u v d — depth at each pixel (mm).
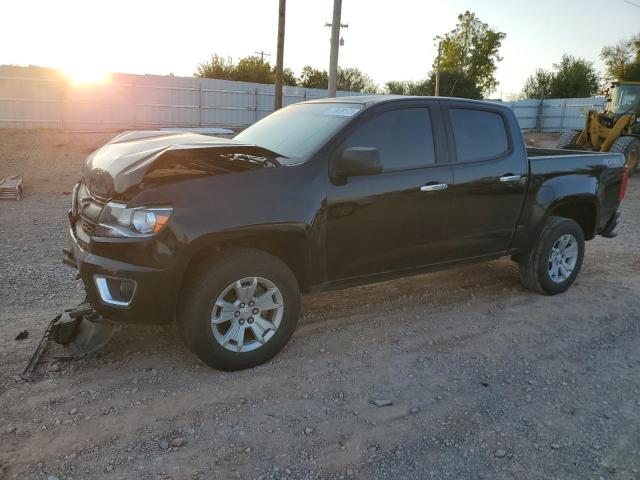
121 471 2684
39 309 4613
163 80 26531
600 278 6109
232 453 2854
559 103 39031
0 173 13945
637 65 47969
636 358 4109
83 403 3238
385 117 4227
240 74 44094
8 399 3240
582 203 5570
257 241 3812
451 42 60688
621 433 3139
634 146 15375
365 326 4535
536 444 3014
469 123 4707
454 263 4730
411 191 4238
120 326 4062
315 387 3533
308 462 2805
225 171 3582
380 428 3113
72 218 4047
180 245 3305
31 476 2621
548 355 4109
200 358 3561
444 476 2738
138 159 3432
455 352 4105
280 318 3777
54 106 24234
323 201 3820
